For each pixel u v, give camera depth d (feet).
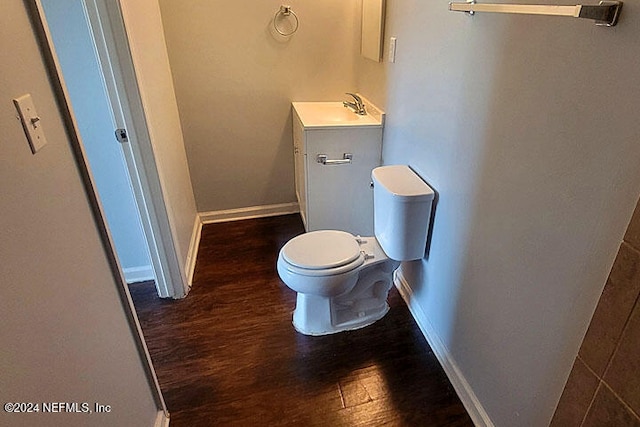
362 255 5.64
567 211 2.97
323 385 5.13
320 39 7.89
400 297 6.75
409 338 5.87
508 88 3.51
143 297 6.77
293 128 8.55
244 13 7.39
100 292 3.31
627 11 2.31
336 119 7.45
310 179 7.38
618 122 2.45
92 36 4.75
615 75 2.44
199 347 5.74
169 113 7.08
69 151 2.97
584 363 2.89
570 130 2.85
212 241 8.45
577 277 2.95
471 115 4.16
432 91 5.03
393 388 5.09
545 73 3.04
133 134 5.38
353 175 7.48
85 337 2.96
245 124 8.43
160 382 5.17
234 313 6.39
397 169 5.96
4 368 2.04
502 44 3.51
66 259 2.79
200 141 8.38
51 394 2.45
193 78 7.75
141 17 5.65
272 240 8.48
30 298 2.31
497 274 3.99
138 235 6.78
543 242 3.27
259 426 4.63
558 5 2.84
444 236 5.09
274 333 5.97
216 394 5.02
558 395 3.32
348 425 4.64
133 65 5.01
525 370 3.72
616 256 2.53
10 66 2.33
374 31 6.90
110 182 6.17
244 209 9.38
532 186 3.33
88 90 5.42
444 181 4.94
